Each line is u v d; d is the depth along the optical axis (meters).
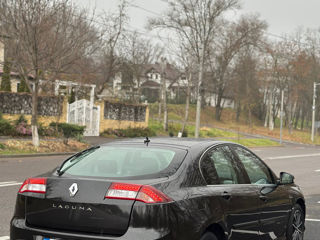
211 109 86.81
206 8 42.72
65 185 4.24
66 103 30.38
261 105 92.00
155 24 44.19
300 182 15.91
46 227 4.28
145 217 3.98
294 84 76.00
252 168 5.77
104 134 32.91
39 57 21.00
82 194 4.14
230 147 5.57
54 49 21.06
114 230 4.03
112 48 37.47
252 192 5.30
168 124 47.84
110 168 4.57
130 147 4.99
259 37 66.81
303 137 66.56
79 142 24.72
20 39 20.44
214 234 4.66
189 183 4.45
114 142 5.29
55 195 4.24
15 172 14.37
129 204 4.02
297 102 89.38
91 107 32.00
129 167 4.55
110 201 4.06
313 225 8.52
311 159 27.77
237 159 5.53
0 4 20.47
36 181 4.42
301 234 6.74
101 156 4.87
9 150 19.73
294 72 74.12
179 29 43.81
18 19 20.31
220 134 49.69
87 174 4.52
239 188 5.14
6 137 24.02
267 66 75.69
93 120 32.34
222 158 5.23
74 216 4.14
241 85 76.62
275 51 72.69
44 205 4.28
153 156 4.71
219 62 68.00
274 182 6.16
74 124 28.28
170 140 5.25
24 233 4.32
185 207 4.19
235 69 72.94
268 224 5.64
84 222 4.11
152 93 88.56
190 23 43.53
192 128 48.81
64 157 20.41
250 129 69.81
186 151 4.81
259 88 82.25
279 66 74.50
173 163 4.56
